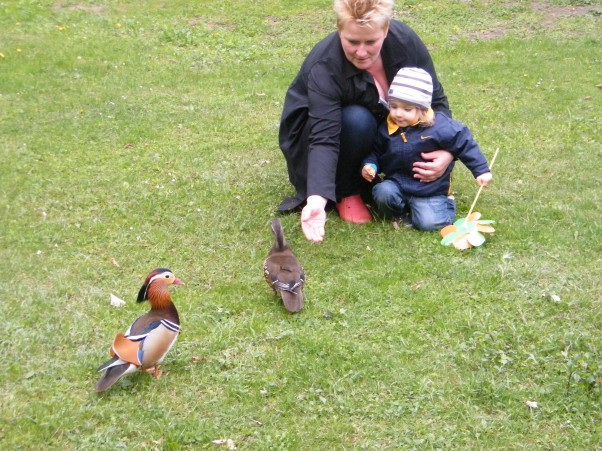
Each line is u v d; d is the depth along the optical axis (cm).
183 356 499
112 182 635
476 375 489
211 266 559
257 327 515
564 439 464
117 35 965
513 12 1030
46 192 623
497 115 729
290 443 463
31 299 530
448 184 586
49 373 490
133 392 483
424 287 539
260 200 616
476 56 873
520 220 589
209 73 846
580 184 626
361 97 575
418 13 1041
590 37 921
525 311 522
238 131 714
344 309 525
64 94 775
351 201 595
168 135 706
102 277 550
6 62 841
